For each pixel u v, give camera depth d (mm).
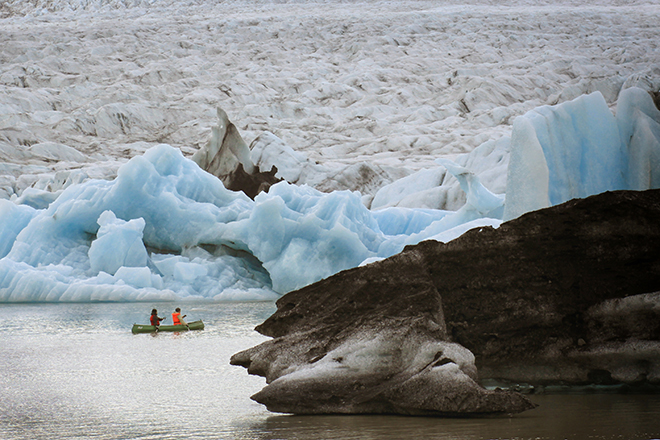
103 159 148375
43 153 140250
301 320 21688
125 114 183625
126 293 61781
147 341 37375
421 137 163875
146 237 69562
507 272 21047
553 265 20969
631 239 20828
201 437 16500
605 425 16062
